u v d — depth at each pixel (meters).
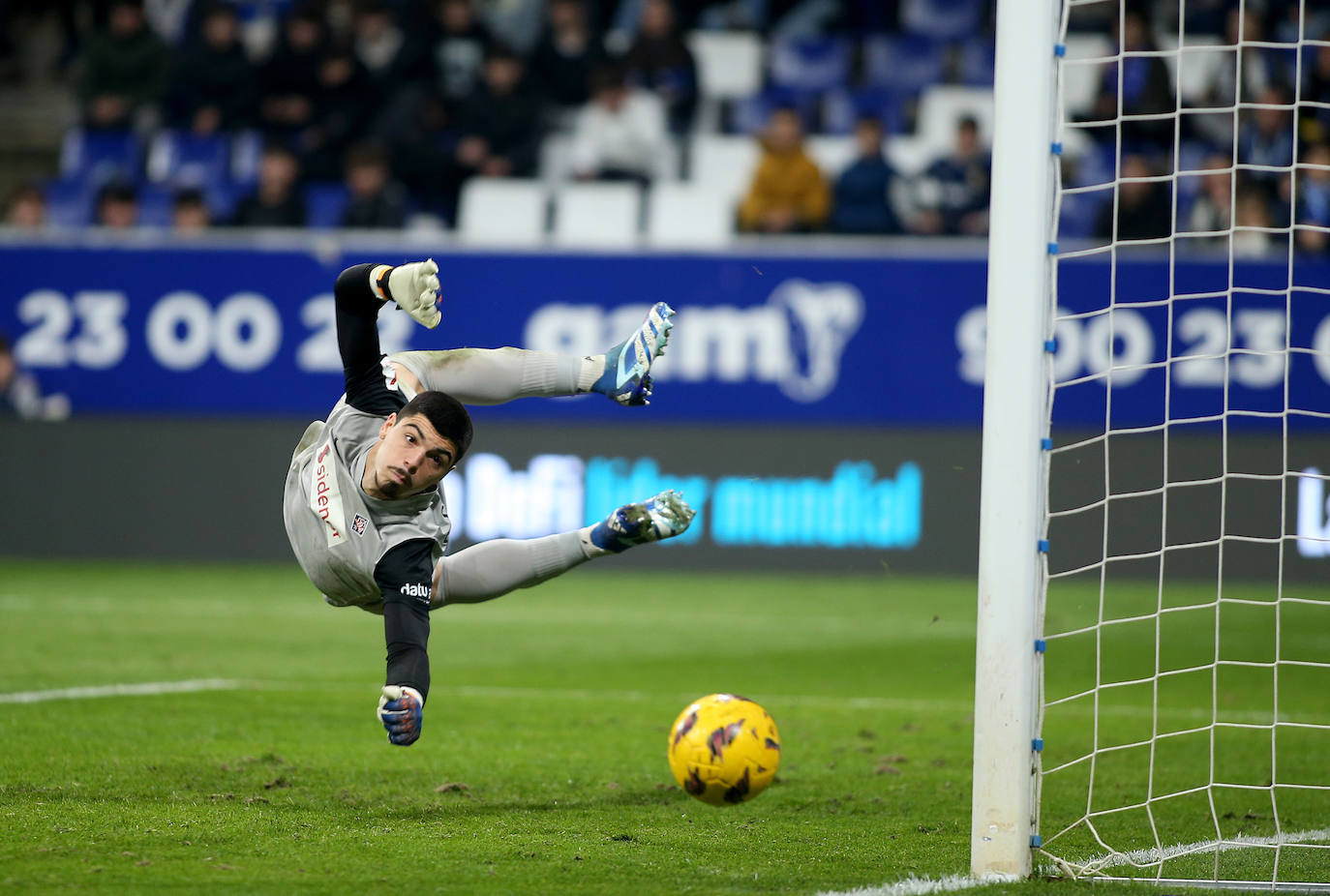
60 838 13.11
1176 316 42.94
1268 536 42.66
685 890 11.85
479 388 14.89
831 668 28.56
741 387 45.22
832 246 44.88
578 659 29.27
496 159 53.75
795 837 14.09
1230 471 42.72
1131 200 48.91
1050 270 12.45
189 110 55.91
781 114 50.88
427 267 12.94
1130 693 26.16
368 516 13.55
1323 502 42.47
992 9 59.91
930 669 28.53
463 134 54.16
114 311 46.72
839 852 13.41
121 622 32.97
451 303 45.62
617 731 20.73
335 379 46.09
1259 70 50.53
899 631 34.25
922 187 51.31
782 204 50.97
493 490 45.56
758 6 61.69
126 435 46.91
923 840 14.05
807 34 61.22
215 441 46.59
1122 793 17.16
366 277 13.32
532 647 30.95
